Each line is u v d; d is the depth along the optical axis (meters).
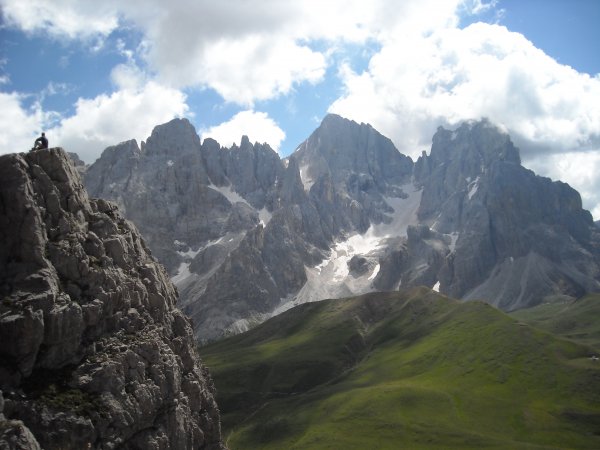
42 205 85.00
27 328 73.75
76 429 74.25
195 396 102.50
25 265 79.31
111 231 96.19
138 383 85.94
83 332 82.94
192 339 113.81
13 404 71.44
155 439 86.75
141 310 95.50
